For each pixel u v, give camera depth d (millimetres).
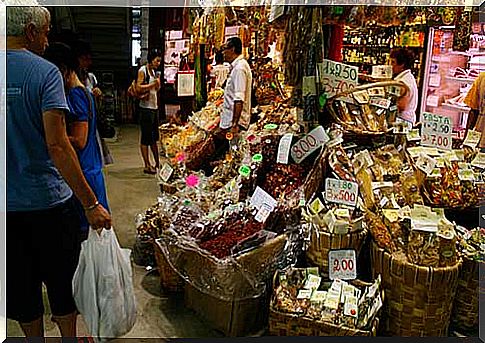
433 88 5648
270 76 4867
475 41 5207
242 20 4711
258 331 2611
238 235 2598
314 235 2496
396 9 2762
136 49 10266
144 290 3061
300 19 2744
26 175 1983
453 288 2312
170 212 3064
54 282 2146
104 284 2145
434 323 2324
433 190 2812
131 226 4184
